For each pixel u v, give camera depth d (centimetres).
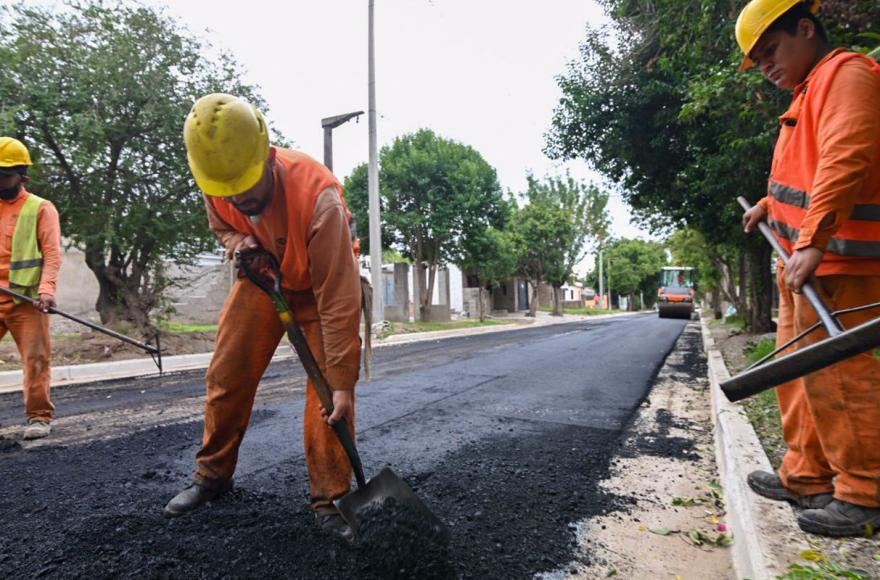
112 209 844
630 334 1410
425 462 311
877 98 169
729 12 486
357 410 452
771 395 413
